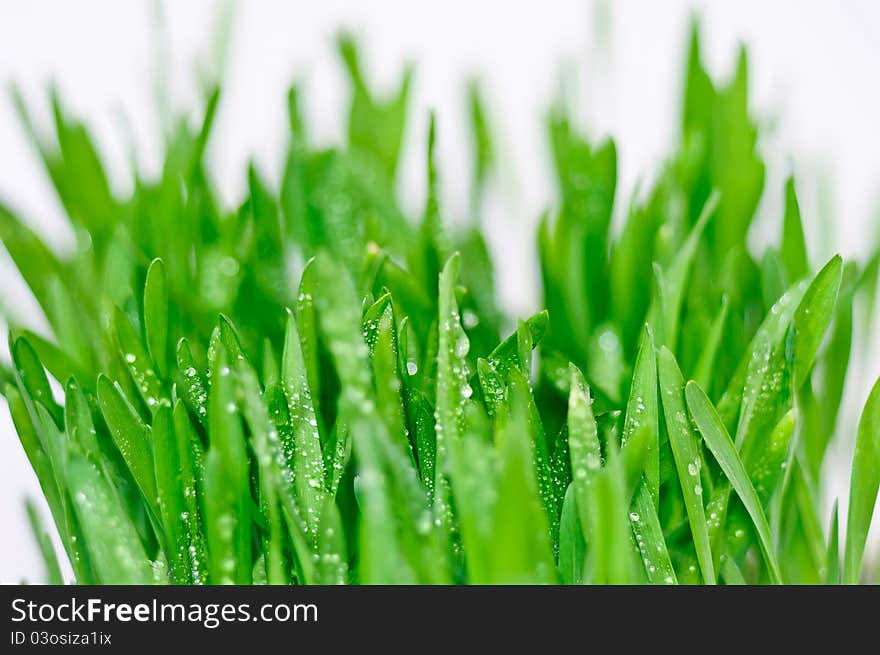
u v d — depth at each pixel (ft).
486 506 1.76
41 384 1.92
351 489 1.89
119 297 2.02
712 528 1.88
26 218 2.12
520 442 1.71
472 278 2.12
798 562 1.97
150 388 1.94
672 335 1.97
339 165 2.18
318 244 2.14
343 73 2.25
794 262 2.04
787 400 1.90
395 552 1.74
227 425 1.84
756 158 2.10
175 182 2.07
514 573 1.71
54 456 1.86
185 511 1.86
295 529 1.82
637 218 2.08
